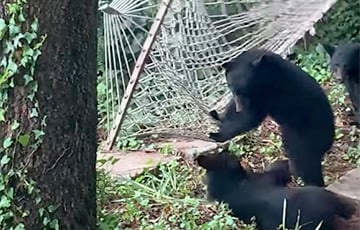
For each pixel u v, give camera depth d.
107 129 7.69
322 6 8.13
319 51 10.16
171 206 5.31
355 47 7.06
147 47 7.27
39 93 3.72
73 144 3.87
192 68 7.64
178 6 7.58
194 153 6.82
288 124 6.18
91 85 3.94
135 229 4.97
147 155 6.96
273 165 5.56
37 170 3.80
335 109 8.13
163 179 6.15
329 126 6.14
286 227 4.88
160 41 7.39
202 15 7.83
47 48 3.69
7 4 3.66
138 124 7.62
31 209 3.84
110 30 7.66
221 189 5.31
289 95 6.14
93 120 3.99
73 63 3.78
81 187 3.97
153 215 5.25
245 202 5.14
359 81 7.03
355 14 10.76
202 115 7.68
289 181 5.63
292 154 6.18
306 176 6.10
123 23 7.76
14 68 3.70
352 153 6.90
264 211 5.01
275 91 6.16
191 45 7.61
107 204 5.35
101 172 5.59
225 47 8.08
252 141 7.38
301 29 8.08
